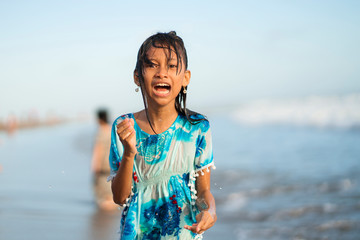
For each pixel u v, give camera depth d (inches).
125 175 81.0
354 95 916.0
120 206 91.0
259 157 427.5
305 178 301.6
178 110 87.8
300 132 636.7
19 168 423.8
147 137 86.6
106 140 265.1
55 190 301.0
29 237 185.3
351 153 404.2
